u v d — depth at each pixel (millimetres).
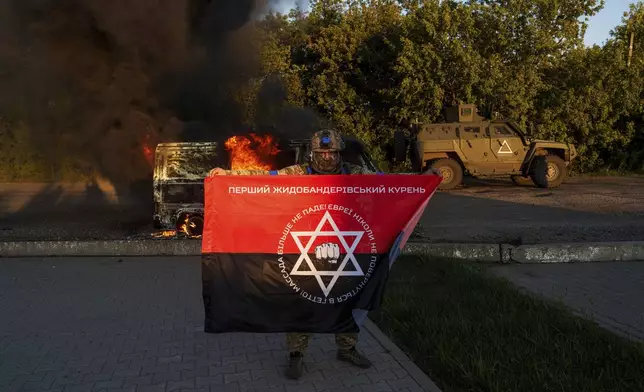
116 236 8062
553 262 6211
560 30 18500
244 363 3615
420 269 5668
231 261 3170
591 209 10367
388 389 3201
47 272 5977
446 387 3193
